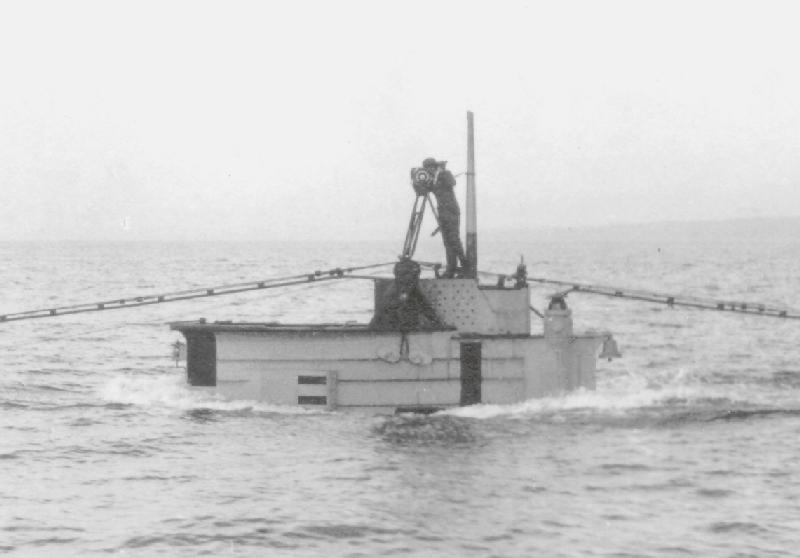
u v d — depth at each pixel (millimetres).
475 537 19250
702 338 64438
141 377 42688
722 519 20406
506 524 20016
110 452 26078
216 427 28484
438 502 21453
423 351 29297
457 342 29391
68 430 28953
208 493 22125
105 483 23078
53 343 58719
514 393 29766
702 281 141500
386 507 21047
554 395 30109
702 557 18188
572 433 27844
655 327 73125
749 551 18500
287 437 27172
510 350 29625
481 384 29578
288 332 29516
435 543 18922
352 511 20781
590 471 24109
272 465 24438
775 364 50094
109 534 19422
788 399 35719
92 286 122375
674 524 20094
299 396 29625
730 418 31094
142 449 26281
